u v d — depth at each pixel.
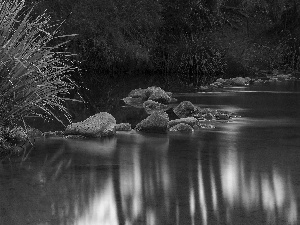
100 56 22.70
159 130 9.27
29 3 20.73
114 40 23.08
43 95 8.20
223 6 28.92
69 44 22.33
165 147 7.98
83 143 8.20
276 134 9.05
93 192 5.76
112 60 22.77
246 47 25.11
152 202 5.46
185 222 4.95
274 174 6.52
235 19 28.94
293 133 9.13
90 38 22.66
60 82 8.37
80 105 12.91
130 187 5.94
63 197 5.59
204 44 24.27
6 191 5.77
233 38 25.86
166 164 6.95
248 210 5.26
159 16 24.94
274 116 11.02
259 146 8.09
